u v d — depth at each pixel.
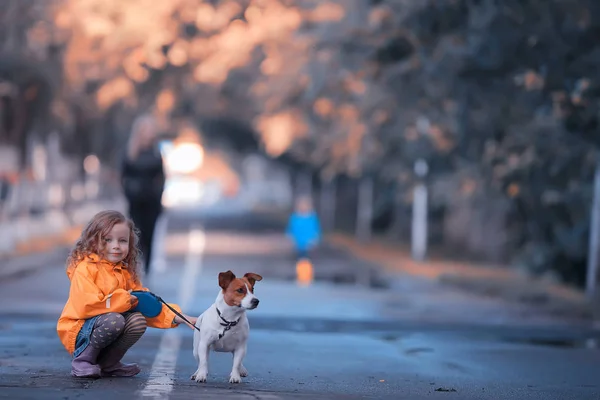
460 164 27.19
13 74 27.19
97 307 7.43
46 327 13.49
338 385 8.79
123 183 19.16
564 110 18.86
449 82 21.61
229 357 10.84
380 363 11.02
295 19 30.58
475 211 32.84
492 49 19.48
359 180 48.50
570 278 27.83
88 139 42.69
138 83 35.00
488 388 9.10
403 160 30.06
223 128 66.81
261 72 34.84
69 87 29.88
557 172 21.86
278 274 26.94
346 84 26.22
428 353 12.20
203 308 17.09
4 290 19.44
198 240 45.06
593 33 18.31
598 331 15.70
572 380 10.11
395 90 24.06
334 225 61.84
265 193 157.00
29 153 32.75
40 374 8.12
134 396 6.87
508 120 21.89
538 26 18.66
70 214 41.97
